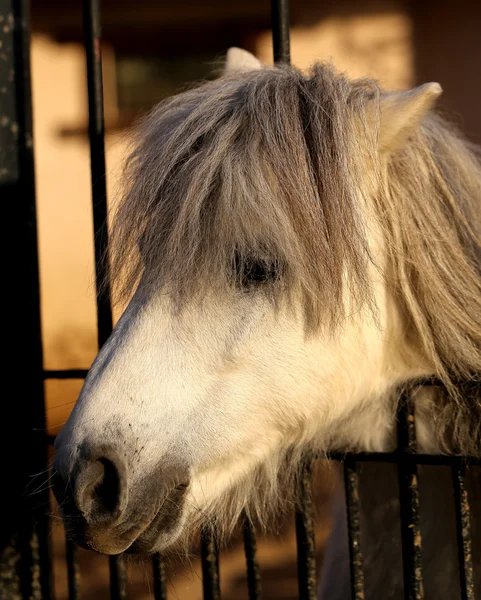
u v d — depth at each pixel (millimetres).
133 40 5273
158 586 1446
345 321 1312
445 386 1366
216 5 5020
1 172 1613
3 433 1606
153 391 1197
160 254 1209
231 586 3289
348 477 1376
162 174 1237
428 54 4887
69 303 5398
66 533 1189
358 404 1407
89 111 1533
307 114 1291
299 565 1428
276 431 1333
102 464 1155
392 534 1486
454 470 1249
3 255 1616
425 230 1372
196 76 5312
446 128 1567
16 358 1615
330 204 1219
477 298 1371
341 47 4938
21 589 1599
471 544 1399
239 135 1251
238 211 1188
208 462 1248
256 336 1242
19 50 1611
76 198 5402
